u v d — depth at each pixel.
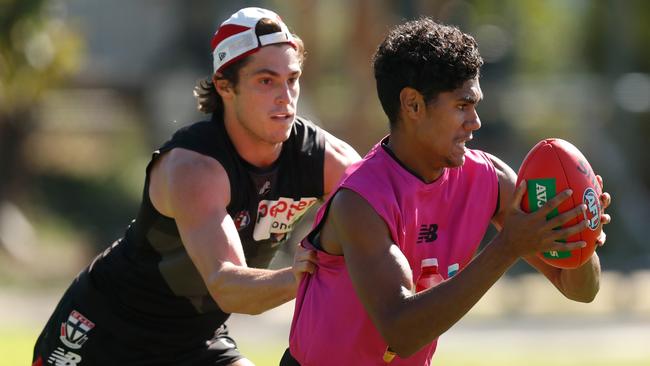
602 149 97.19
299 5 83.31
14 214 90.44
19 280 77.69
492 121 102.50
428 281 14.27
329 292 14.35
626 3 102.31
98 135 106.94
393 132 14.10
